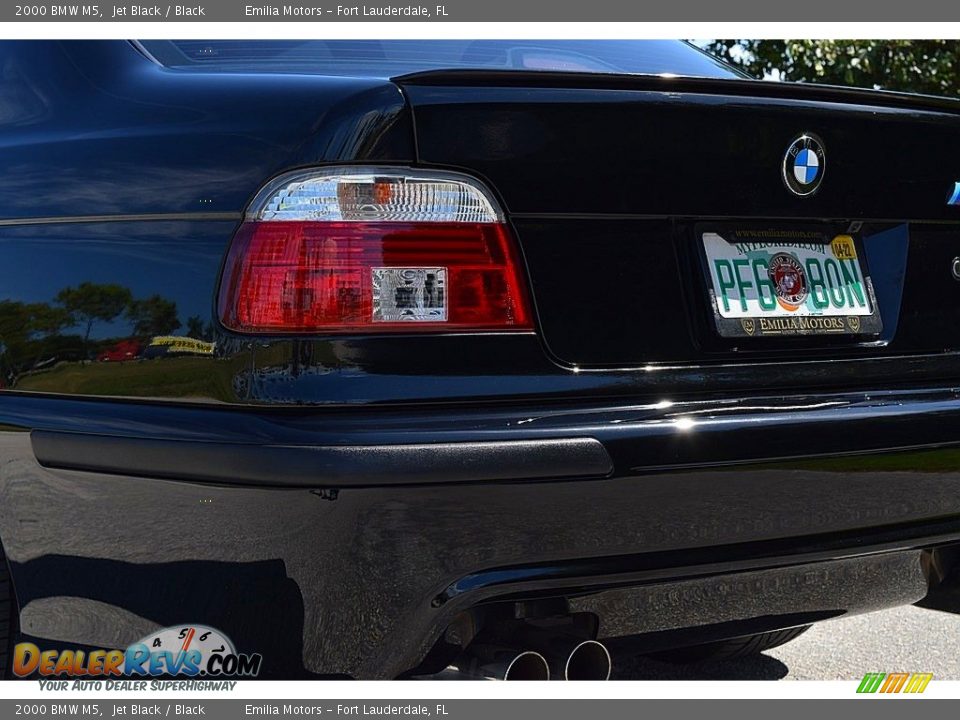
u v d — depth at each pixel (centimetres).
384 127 181
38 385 208
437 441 171
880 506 201
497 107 185
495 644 194
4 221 217
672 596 191
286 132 187
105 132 213
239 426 176
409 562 171
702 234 201
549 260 187
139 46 233
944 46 777
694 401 190
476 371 180
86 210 205
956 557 230
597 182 190
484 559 174
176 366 187
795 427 191
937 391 213
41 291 209
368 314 178
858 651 305
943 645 309
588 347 188
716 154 198
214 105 203
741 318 202
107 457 192
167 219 194
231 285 182
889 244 223
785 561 194
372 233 180
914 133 221
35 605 211
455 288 181
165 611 189
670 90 195
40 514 206
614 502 178
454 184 183
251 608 180
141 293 194
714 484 184
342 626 174
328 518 169
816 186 209
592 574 179
